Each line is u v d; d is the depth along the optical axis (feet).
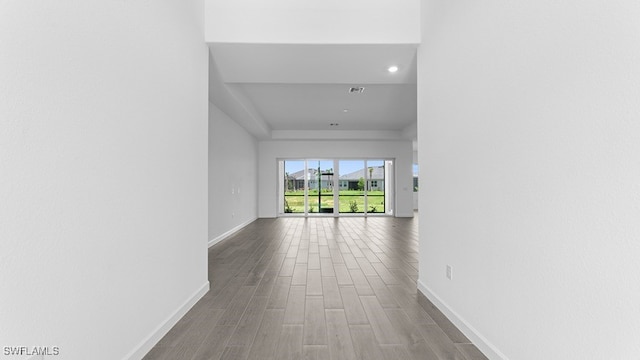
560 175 4.07
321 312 7.88
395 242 18.30
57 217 3.97
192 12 8.45
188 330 6.89
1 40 3.35
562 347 4.03
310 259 13.88
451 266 7.28
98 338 4.67
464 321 6.65
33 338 3.65
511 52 5.07
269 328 6.98
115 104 5.13
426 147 8.83
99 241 4.71
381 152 33.14
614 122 3.36
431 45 8.49
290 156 32.73
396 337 6.54
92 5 4.63
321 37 9.53
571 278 3.90
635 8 3.17
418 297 8.92
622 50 3.28
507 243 5.17
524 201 4.75
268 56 10.47
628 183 3.22
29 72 3.63
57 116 3.99
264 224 27.27
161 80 6.71
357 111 23.09
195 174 8.57
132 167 5.60
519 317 4.87
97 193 4.68
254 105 21.38
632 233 3.18
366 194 34.30
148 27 6.19
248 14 9.48
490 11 5.66
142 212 5.91
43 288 3.77
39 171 3.74
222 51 10.06
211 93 15.51
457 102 6.95
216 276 11.16
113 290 5.03
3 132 3.36
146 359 5.72
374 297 8.95
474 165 6.23
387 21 9.52
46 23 3.86
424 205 9.01
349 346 6.18
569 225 3.93
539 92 4.43
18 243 3.49
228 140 20.99
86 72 4.49
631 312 3.20
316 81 12.95
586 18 3.69
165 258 6.83
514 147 4.99
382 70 11.75
